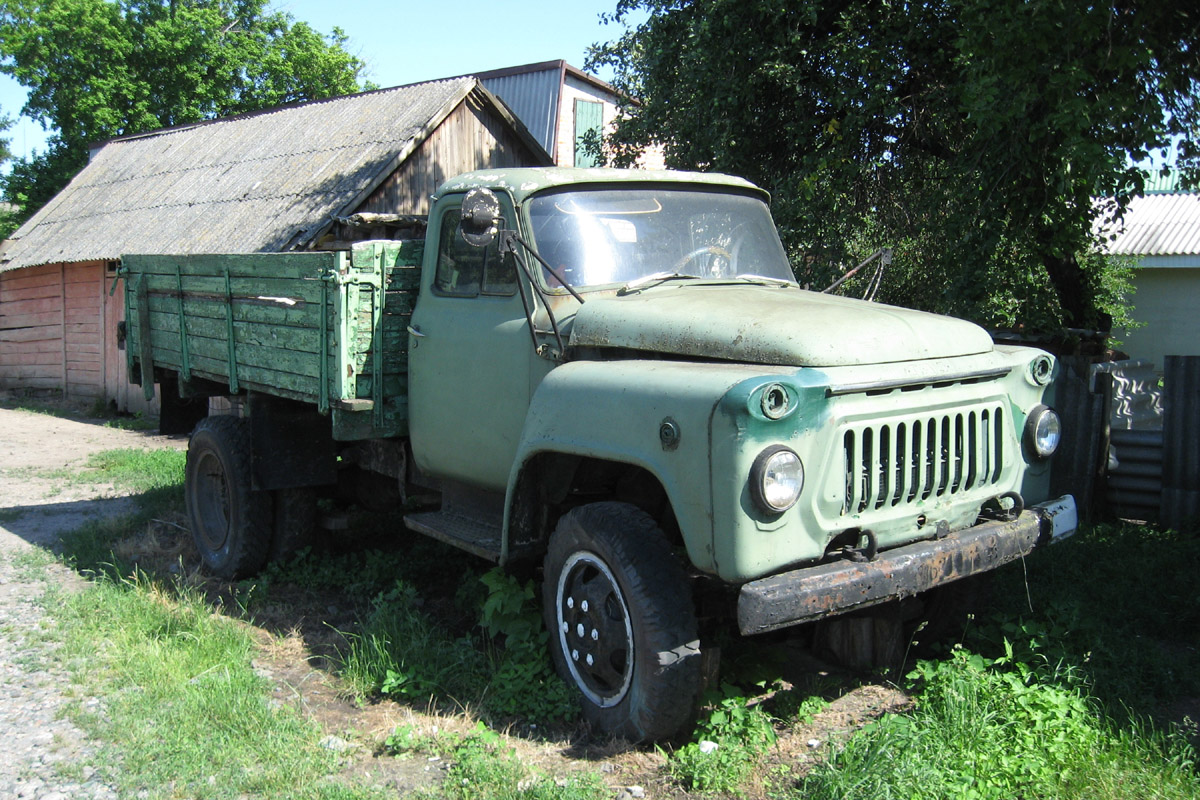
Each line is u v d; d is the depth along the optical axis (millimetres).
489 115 14000
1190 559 5727
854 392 3352
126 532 7023
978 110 6508
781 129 9211
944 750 3355
